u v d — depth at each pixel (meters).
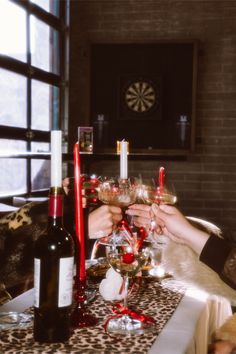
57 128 5.49
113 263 1.11
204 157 5.42
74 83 5.57
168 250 1.54
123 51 5.46
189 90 5.37
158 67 5.42
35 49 5.00
